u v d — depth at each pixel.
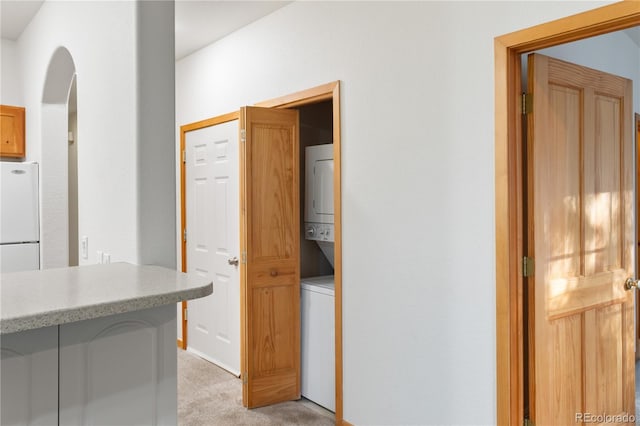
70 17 2.62
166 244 1.99
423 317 2.33
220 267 3.92
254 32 3.46
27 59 3.71
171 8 2.00
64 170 3.52
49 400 1.32
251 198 3.13
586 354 2.35
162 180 1.98
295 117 3.30
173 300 1.41
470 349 2.13
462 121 2.15
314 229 3.41
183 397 3.30
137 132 1.91
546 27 1.85
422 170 2.33
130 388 1.48
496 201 2.02
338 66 2.79
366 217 2.64
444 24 2.22
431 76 2.28
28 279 1.60
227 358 3.83
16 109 3.85
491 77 2.04
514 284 2.02
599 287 2.42
